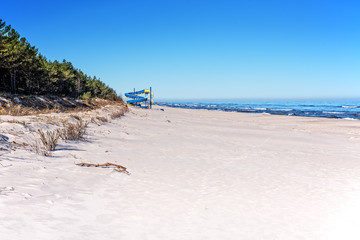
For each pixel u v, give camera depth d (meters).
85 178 6.01
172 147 11.66
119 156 8.89
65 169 6.45
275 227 4.34
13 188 4.54
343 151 12.93
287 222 4.55
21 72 49.53
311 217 4.80
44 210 3.99
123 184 6.02
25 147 7.84
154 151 10.41
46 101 30.42
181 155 9.98
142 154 9.64
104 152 9.19
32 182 5.07
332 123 33.41
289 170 8.34
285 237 4.02
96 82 91.44
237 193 5.91
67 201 4.53
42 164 6.50
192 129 20.50
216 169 8.06
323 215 4.90
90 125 15.21
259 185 6.60
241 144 13.79
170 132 17.48
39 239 3.18
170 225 4.14
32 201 4.20
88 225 3.81
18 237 3.11
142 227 3.98
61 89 69.94
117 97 72.31
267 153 11.38
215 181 6.77
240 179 7.07
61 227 3.59
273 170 8.26
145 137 14.33
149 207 4.78
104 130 14.59
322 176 7.73
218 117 42.19
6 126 9.79
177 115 42.12
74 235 3.45
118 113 26.64
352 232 4.27
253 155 10.75
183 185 6.28
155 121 26.28
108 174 6.58
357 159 10.79
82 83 80.50
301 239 3.99
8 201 3.98
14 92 45.56
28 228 3.37
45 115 15.27
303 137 18.56
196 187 6.18
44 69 54.59
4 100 22.33
